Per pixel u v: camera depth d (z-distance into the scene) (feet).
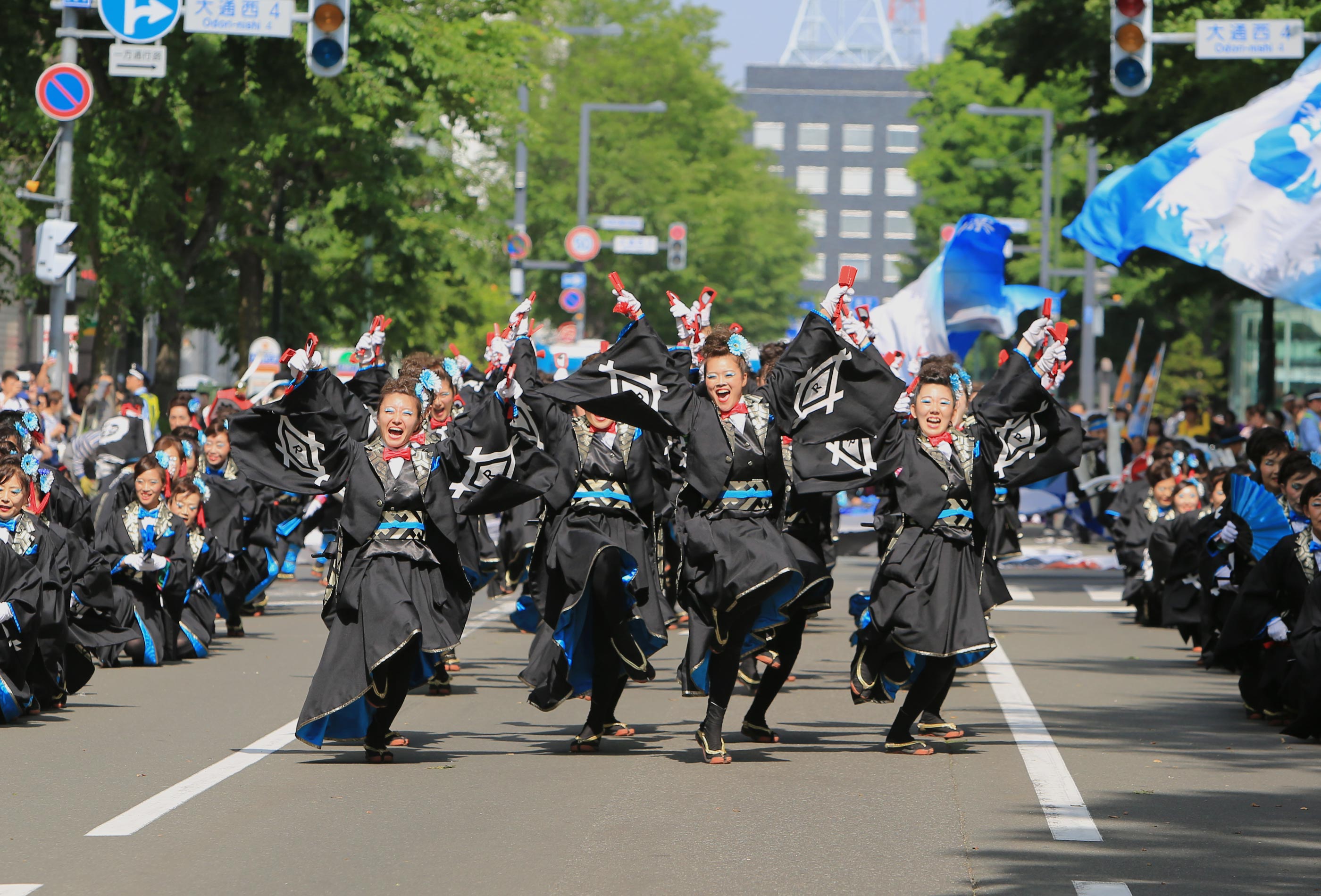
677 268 261.24
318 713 52.75
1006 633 96.27
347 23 103.71
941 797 49.37
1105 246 91.81
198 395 164.66
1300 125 88.58
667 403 54.65
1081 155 339.36
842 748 58.03
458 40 175.73
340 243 203.10
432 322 223.92
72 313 169.99
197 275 207.00
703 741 55.16
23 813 47.09
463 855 42.14
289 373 112.37
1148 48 102.01
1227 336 356.79
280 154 162.09
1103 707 68.03
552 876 40.11
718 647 54.44
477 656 84.94
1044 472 58.08
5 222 149.89
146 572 79.77
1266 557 64.18
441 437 64.75
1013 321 128.88
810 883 39.42
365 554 53.88
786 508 56.34
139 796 49.47
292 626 97.66
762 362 78.13
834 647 89.04
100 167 150.82
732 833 44.70
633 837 44.24
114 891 38.73
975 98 370.53
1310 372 255.50
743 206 375.86
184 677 76.33
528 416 55.83
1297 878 39.91
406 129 200.23
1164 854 42.29
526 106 236.43
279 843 43.47
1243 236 89.10
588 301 342.23
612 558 55.26
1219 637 74.84
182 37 141.59
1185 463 100.78
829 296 55.77
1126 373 192.24
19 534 64.69
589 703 69.97
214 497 87.56
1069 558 150.51
